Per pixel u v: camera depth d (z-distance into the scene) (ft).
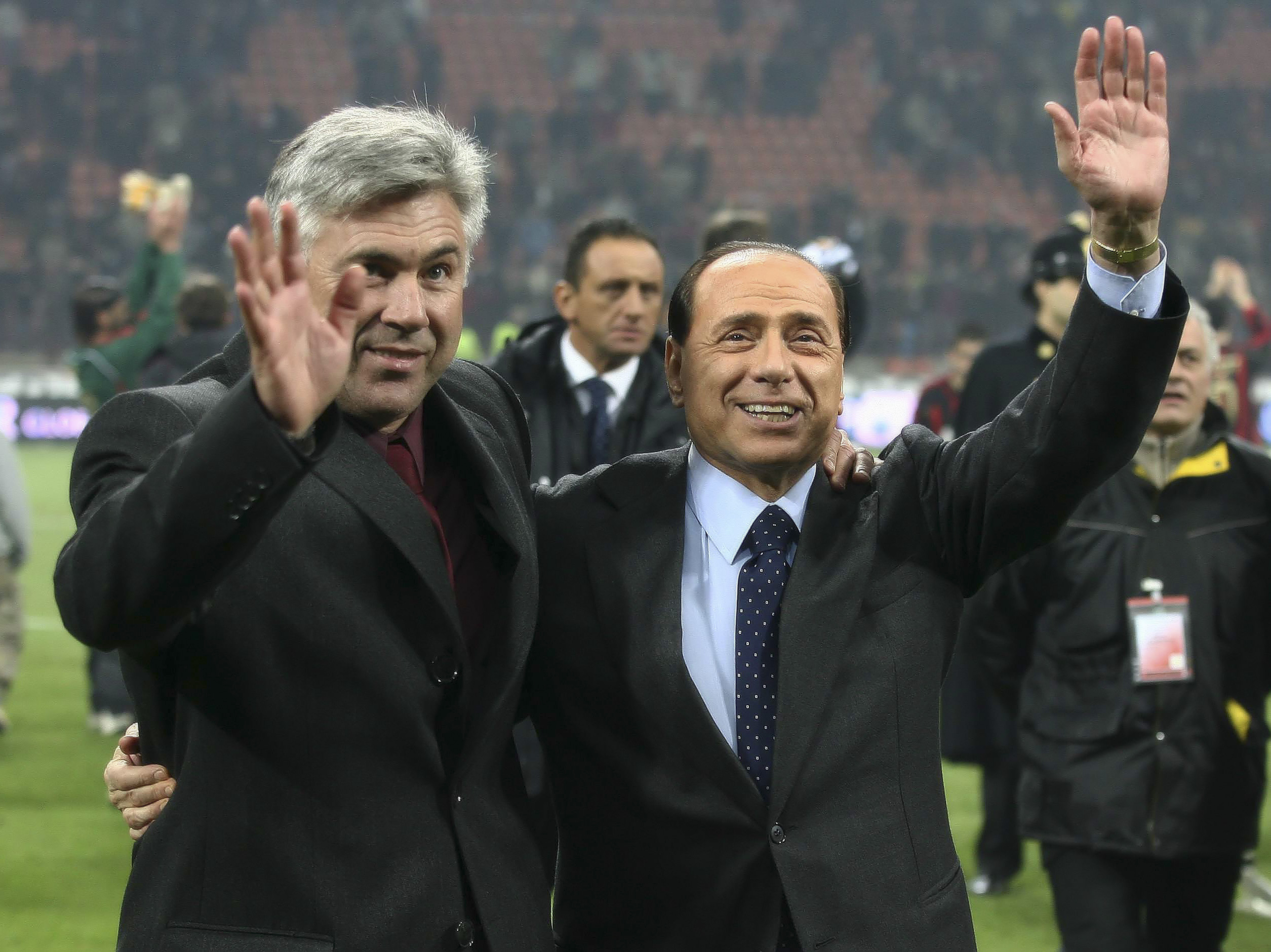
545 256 83.35
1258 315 36.01
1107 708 11.86
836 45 95.45
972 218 90.58
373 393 6.45
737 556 7.32
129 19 90.68
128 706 25.03
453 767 6.57
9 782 21.90
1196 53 96.99
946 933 6.91
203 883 6.21
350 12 92.99
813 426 7.14
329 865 6.23
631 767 7.13
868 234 84.99
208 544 5.61
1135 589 11.90
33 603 38.17
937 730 7.29
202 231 81.00
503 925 6.50
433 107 7.03
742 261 7.25
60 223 82.53
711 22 95.61
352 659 6.30
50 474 61.16
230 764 6.26
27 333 79.82
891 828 6.94
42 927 15.87
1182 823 11.64
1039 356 17.80
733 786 6.91
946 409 27.94
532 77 92.48
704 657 7.19
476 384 7.64
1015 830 17.67
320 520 6.37
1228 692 11.87
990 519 7.15
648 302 14.07
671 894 7.04
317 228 6.30
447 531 6.84
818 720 6.95
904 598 7.23
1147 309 6.85
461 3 94.22
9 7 90.33
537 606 7.09
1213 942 12.23
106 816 20.38
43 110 86.38
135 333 24.22
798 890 6.76
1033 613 12.44
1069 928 11.93
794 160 91.56
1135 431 6.91
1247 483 12.11
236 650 6.24
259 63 91.30
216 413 5.66
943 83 92.58
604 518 7.48
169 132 85.30
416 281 6.39
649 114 92.43
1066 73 94.53
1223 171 89.35
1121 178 6.64
